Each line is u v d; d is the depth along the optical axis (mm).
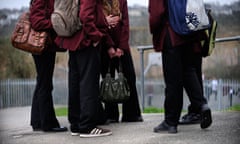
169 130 4910
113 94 5492
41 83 5402
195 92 4984
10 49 23234
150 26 4824
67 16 4766
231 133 4820
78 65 4918
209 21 5074
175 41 4758
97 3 4863
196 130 5055
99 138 4848
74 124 5117
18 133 5523
